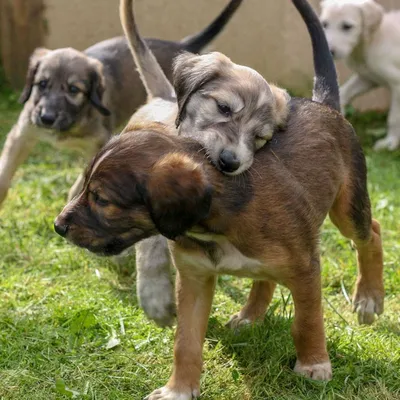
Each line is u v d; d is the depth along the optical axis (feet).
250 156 17.11
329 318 22.03
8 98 45.01
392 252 26.71
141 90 32.94
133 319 21.58
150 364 19.45
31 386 18.43
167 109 22.18
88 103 30.25
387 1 45.62
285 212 16.78
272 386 18.40
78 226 15.85
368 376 18.88
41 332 20.67
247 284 24.30
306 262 17.30
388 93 45.68
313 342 18.26
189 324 17.78
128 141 15.78
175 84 20.57
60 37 45.32
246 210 16.39
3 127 40.34
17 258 26.03
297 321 18.12
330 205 18.74
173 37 45.32
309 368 18.43
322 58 22.15
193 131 19.20
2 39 46.42
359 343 20.20
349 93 41.60
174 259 17.52
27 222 28.66
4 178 28.63
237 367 19.24
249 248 16.71
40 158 36.35
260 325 20.56
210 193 15.12
